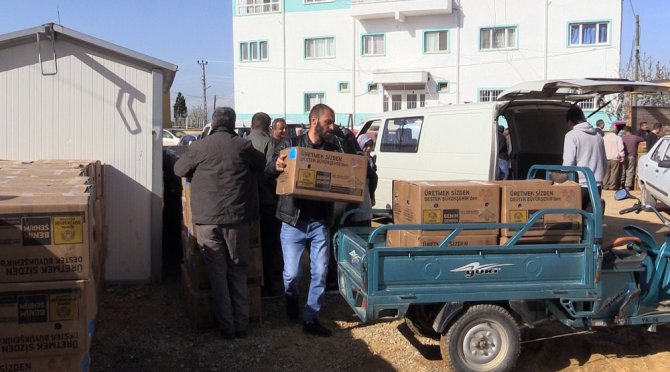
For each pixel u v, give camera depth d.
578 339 5.06
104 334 4.90
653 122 19.69
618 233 9.56
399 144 8.59
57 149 6.06
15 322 2.58
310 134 4.79
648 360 4.65
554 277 4.21
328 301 5.89
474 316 4.12
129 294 6.04
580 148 6.67
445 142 7.59
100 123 6.14
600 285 4.24
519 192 4.26
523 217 4.27
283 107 33.25
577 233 4.32
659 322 4.50
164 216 8.25
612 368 4.50
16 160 5.94
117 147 6.20
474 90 30.02
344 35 31.75
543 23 28.58
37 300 2.59
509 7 28.98
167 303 5.76
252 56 33.50
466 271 4.09
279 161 4.59
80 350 2.65
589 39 28.11
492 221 4.28
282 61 32.91
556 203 4.32
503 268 4.13
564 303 4.22
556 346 4.89
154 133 6.27
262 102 33.62
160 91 6.25
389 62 31.19
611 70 27.86
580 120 6.82
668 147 11.10
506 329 4.18
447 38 30.14
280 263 6.57
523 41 28.95
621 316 4.41
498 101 7.11
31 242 2.58
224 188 4.61
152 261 6.38
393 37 30.95
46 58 5.96
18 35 5.76
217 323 5.04
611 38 27.69
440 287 4.06
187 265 5.48
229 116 4.75
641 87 6.12
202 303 4.98
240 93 33.91
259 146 5.89
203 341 4.79
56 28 5.78
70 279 2.64
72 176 3.86
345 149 4.89
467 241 4.21
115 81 6.13
